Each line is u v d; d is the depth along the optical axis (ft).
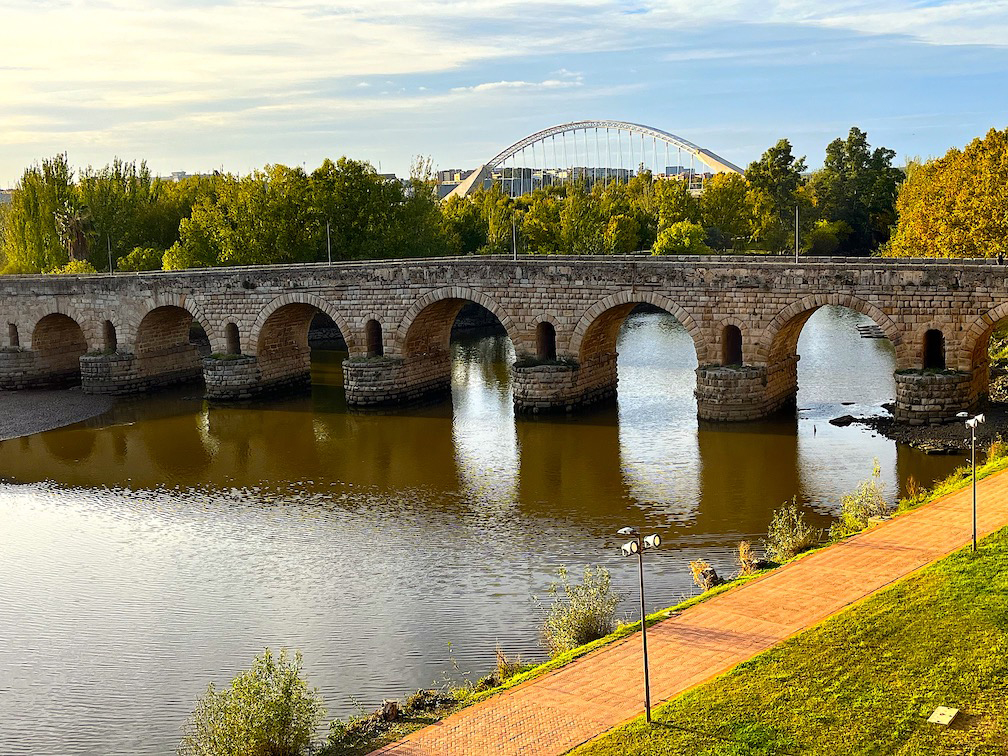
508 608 155.33
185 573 177.58
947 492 165.58
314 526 200.03
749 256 286.25
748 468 222.89
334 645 145.28
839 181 624.18
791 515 186.09
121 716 128.77
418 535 191.93
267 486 229.66
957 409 236.63
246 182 452.76
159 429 289.94
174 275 323.98
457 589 164.35
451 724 104.27
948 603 117.60
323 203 422.41
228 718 105.91
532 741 98.89
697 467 226.17
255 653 144.25
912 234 377.50
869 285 241.14
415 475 232.73
